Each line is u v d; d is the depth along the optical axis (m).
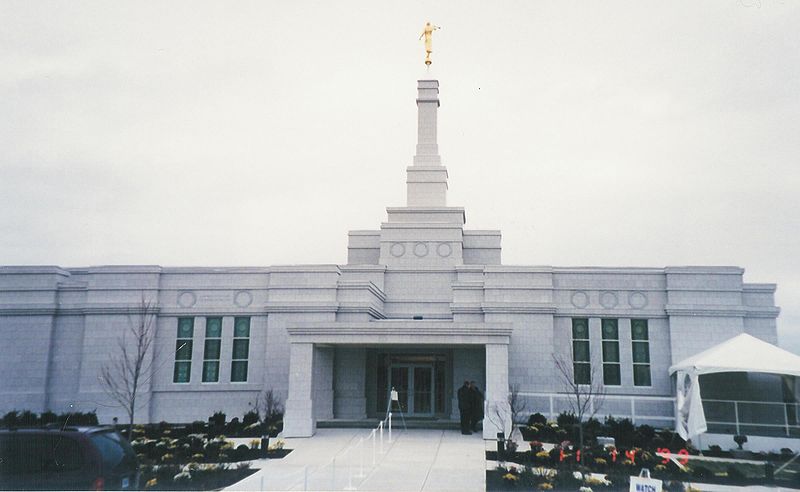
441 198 39.94
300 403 26.94
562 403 31.50
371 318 32.72
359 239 40.41
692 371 25.97
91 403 31.38
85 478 12.44
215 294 32.69
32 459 12.55
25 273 32.81
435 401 32.28
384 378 32.69
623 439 25.36
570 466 20.30
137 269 32.78
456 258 37.03
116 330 32.09
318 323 27.61
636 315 32.66
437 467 20.30
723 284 32.31
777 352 26.12
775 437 25.91
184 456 22.02
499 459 21.58
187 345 32.31
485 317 32.78
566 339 32.62
